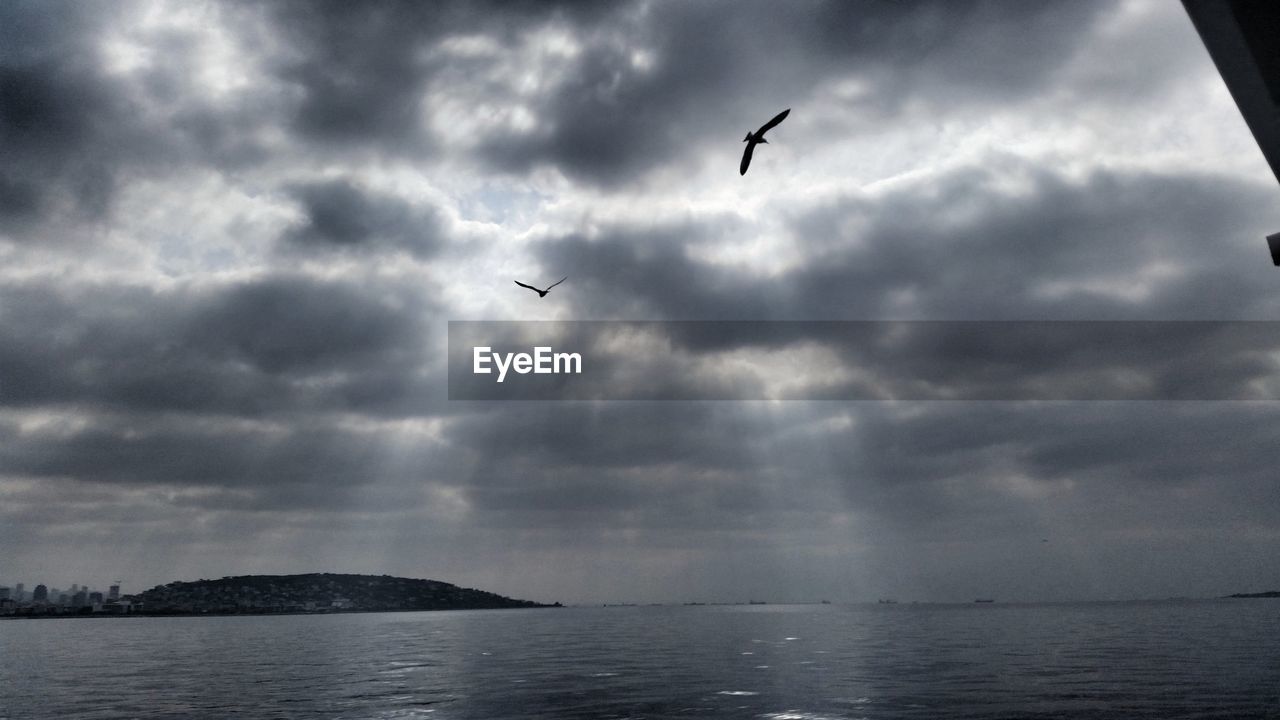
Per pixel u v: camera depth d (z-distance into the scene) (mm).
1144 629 78500
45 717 27031
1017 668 39156
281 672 43375
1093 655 46594
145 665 50906
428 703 28516
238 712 27297
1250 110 3865
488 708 27031
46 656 62719
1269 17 3113
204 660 54812
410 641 77938
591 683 34781
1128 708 25297
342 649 65562
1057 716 23906
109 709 28891
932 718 23734
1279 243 5168
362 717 25547
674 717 24500
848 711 25156
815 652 52938
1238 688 30016
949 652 51000
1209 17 3217
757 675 37344
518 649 62469
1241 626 81375
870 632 83000
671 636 82750
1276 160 4289
